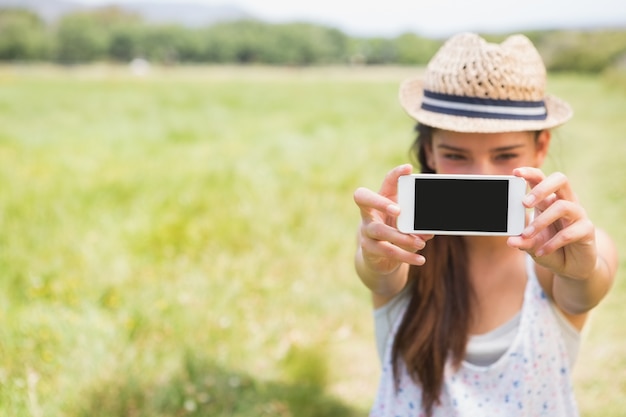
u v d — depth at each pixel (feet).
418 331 6.59
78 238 17.78
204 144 36.94
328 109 63.82
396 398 6.89
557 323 6.51
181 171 27.27
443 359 6.52
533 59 6.57
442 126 6.33
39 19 241.96
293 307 15.28
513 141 6.45
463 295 6.59
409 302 6.95
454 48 6.56
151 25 263.29
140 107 62.34
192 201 22.24
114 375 11.25
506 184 5.17
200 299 14.87
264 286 16.10
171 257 17.43
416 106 7.10
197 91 89.86
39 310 13.17
